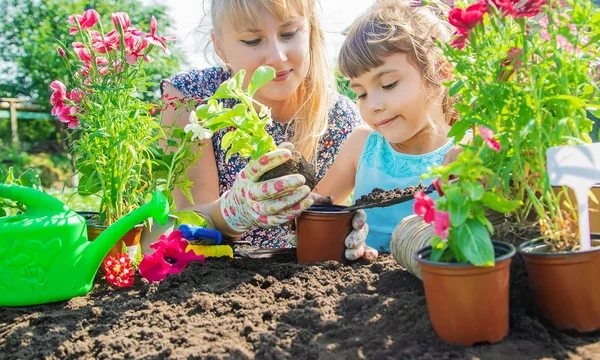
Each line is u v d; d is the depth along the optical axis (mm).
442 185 1041
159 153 1966
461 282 1000
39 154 17375
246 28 1953
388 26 1891
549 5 1104
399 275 1374
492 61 1159
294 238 1769
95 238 1612
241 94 1485
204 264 1631
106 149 1688
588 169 1084
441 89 1968
